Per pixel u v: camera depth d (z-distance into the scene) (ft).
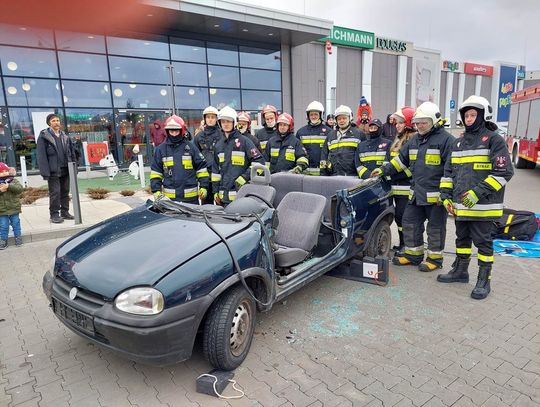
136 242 9.73
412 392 8.91
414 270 16.76
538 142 43.91
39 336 11.61
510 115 58.44
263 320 12.38
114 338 8.13
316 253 14.58
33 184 43.68
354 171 19.70
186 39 52.39
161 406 8.58
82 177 47.19
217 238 9.67
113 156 50.06
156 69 51.19
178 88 53.01
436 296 14.02
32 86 44.47
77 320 8.79
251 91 59.06
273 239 11.39
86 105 47.73
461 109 13.73
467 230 14.74
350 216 14.28
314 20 52.54
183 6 43.09
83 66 46.80
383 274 14.85
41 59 44.47
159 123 52.54
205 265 8.86
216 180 19.04
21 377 9.68
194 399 8.81
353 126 19.86
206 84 55.06
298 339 11.22
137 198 33.50
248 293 9.85
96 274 8.82
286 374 9.62
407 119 17.57
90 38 46.55
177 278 8.36
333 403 8.57
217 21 47.21
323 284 15.24
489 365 9.89
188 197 17.24
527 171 51.34
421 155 15.67
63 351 10.80
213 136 21.45
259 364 10.03
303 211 13.71
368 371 9.70
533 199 31.99
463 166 13.79
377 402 8.59
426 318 12.38
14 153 44.34
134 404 8.67
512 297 13.85
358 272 15.35
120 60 48.75
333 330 11.70
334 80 68.64
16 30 42.65
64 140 24.99
